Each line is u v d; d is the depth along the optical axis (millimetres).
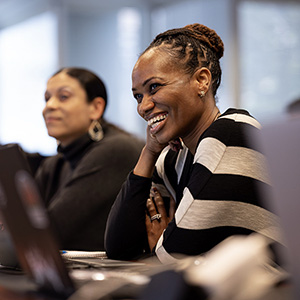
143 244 2053
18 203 1087
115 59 7852
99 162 3096
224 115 1835
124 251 2041
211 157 1721
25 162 1049
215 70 1928
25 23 8477
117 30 7820
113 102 7828
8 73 8961
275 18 7090
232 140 1734
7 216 1136
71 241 2984
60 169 3418
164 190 2152
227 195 1678
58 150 3352
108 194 3057
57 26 7625
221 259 930
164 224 2053
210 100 1907
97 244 3020
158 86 1833
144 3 7738
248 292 926
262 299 958
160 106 1837
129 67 7832
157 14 7758
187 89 1839
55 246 1043
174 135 1861
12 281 1291
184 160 2033
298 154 841
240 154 1718
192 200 1699
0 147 1082
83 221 3020
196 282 876
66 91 3266
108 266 1427
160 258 1713
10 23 8875
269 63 7078
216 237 1686
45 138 8133
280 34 7098
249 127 1761
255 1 7012
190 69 1847
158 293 892
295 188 854
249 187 1689
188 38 1895
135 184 2025
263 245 978
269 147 871
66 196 3033
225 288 896
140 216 2025
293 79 7137
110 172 3090
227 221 1684
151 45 1923
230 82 6953
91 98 3305
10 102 8891
